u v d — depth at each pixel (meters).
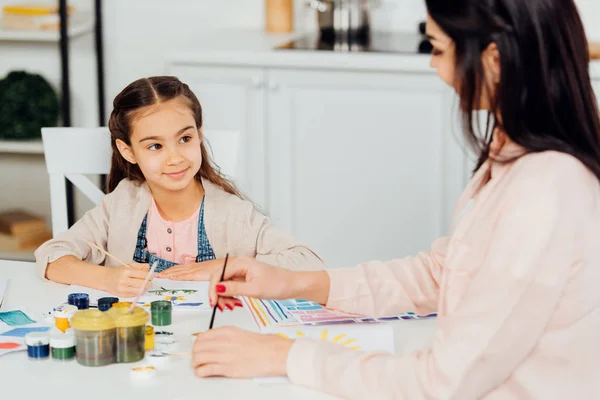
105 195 2.03
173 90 1.88
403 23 3.69
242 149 3.29
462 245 1.21
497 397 1.16
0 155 3.79
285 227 3.34
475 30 1.08
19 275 1.78
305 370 1.21
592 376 1.15
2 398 1.17
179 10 3.83
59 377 1.25
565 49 1.09
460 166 3.16
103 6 3.85
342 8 3.47
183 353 1.34
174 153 1.87
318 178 3.28
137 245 2.01
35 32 3.65
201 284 1.70
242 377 1.24
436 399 1.13
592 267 1.13
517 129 1.12
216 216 1.98
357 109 3.18
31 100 3.71
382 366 1.18
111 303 1.51
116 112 1.90
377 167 3.23
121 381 1.23
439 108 3.12
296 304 1.57
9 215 3.80
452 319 1.14
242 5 3.81
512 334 1.11
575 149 1.12
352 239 3.31
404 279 1.47
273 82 3.20
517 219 1.10
